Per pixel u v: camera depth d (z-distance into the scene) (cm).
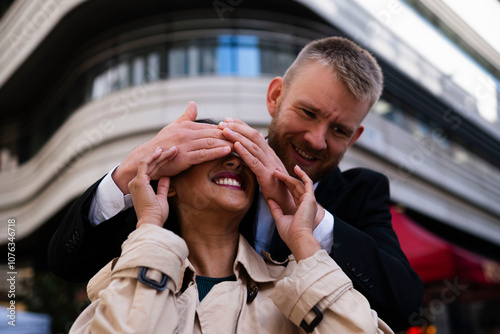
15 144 963
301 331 88
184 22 666
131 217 117
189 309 86
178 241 85
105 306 79
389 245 126
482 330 889
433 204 801
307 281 85
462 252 365
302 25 670
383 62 580
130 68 683
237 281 92
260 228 118
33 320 360
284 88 146
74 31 720
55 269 122
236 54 650
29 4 783
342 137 138
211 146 98
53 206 746
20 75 838
